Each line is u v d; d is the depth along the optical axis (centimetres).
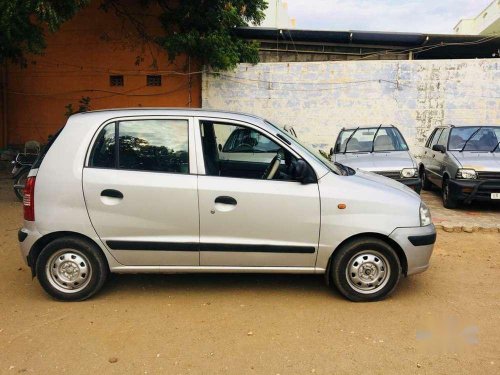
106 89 1505
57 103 1516
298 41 1562
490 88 1339
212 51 1348
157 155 450
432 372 331
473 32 2652
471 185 837
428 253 457
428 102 1371
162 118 455
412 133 1390
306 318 417
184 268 451
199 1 1353
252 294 473
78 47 1494
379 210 443
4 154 1453
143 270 453
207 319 416
